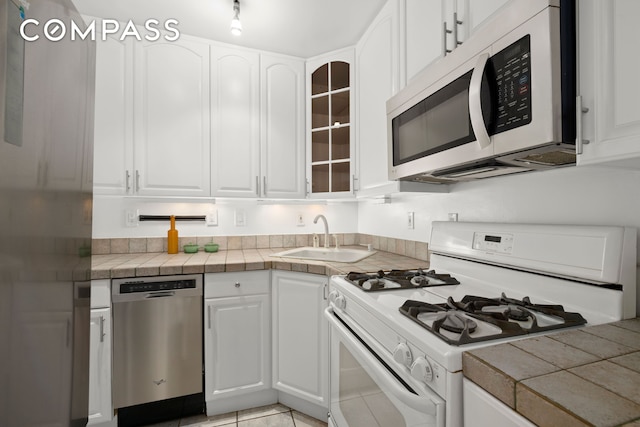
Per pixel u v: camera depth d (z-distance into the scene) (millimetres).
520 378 506
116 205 2023
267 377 1778
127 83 1817
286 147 2123
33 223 692
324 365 1620
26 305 673
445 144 1031
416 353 714
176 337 1611
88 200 974
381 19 1633
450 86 1004
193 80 1935
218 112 1982
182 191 1908
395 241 2008
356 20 1781
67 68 831
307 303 1670
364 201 2441
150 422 1631
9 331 623
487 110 840
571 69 695
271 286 1789
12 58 615
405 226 1918
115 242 2008
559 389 473
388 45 1559
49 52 746
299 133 2154
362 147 1864
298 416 1716
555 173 1039
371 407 947
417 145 1193
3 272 604
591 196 935
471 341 664
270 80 2096
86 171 955
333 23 1808
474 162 947
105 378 1498
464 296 976
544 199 1075
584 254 852
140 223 2068
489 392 547
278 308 1761
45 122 732
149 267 1553
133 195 1817
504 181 1233
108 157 1779
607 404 435
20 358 657
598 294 826
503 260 1083
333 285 1318
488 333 724
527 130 729
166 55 1886
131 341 1545
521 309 835
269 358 1780
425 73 1138
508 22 780
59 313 805
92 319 1480
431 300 1005
